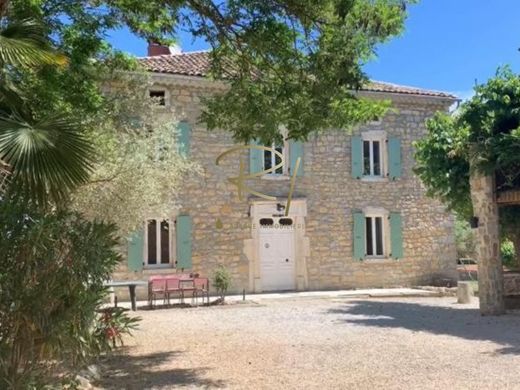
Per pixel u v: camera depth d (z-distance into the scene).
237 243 15.49
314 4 6.64
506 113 10.70
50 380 4.44
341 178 16.64
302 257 16.11
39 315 3.98
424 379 5.93
